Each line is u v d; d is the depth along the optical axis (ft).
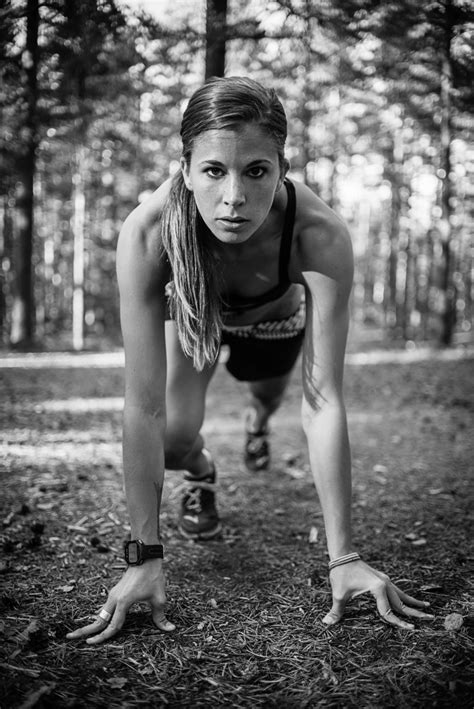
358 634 6.35
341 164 66.08
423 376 35.27
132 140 45.55
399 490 12.17
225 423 19.90
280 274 6.99
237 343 9.00
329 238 6.58
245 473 13.53
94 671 5.66
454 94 12.50
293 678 5.64
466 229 71.82
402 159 60.54
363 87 14.97
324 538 9.49
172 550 8.91
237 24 12.68
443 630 6.31
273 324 8.69
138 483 6.45
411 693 5.35
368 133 55.11
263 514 10.72
